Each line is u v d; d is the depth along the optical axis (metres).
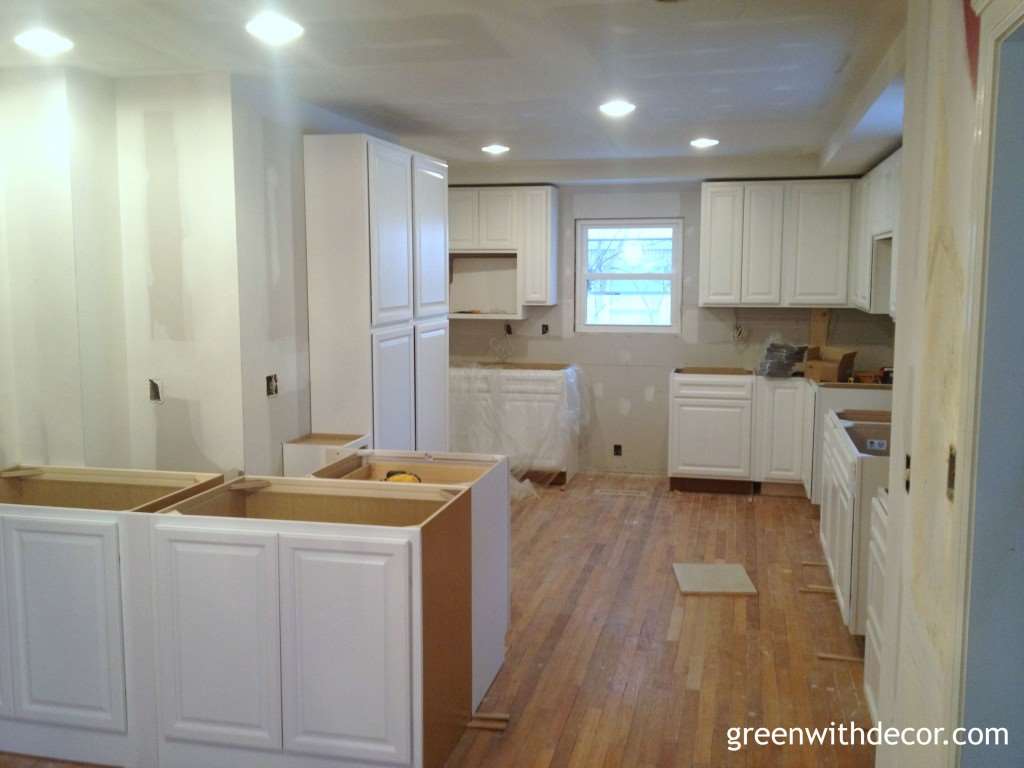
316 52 3.40
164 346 3.93
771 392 6.45
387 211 4.50
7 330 3.75
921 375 2.25
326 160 4.30
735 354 7.08
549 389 6.80
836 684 3.51
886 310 5.60
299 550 2.67
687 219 7.05
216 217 3.81
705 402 6.57
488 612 3.42
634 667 3.67
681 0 2.76
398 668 2.64
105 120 3.81
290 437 4.29
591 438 7.44
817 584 4.65
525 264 7.02
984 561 1.74
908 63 2.57
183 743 2.86
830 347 6.50
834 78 3.79
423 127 5.05
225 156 3.77
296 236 4.29
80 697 2.91
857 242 6.27
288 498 3.24
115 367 3.91
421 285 4.99
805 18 2.94
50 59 3.49
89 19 2.96
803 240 6.47
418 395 5.00
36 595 2.90
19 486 3.42
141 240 3.90
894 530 2.64
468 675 3.17
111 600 2.85
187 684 2.81
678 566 4.91
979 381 1.71
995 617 1.75
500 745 3.05
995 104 1.65
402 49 3.34
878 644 3.14
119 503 3.35
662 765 2.93
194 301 3.87
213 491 3.10
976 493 1.73
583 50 3.36
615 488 6.83
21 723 2.99
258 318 3.99
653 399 7.29
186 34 3.15
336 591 2.66
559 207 7.27
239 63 3.56
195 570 2.76
